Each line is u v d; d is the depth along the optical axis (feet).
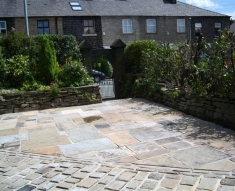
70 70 28.02
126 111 21.08
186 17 72.33
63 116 20.77
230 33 15.94
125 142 13.47
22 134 16.14
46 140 14.62
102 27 63.93
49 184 9.45
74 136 15.06
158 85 24.79
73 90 26.37
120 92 34.27
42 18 58.34
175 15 70.69
